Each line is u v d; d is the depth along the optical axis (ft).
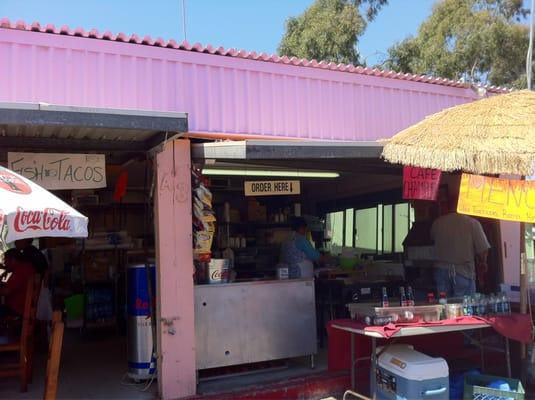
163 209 17.79
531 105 18.31
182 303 17.84
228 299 19.24
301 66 22.18
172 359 17.57
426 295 23.12
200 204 18.65
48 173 16.72
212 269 19.29
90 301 28.86
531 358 19.97
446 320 17.62
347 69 23.17
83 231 11.43
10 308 21.90
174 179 18.01
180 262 17.92
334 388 19.52
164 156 17.90
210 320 18.86
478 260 25.80
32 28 17.58
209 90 20.15
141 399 17.57
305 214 38.78
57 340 13.76
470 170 15.99
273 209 32.73
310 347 20.63
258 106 21.08
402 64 64.39
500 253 26.32
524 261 19.58
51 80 17.72
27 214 10.54
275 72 21.58
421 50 63.10
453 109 19.10
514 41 60.29
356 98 23.47
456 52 60.70
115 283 29.40
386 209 32.78
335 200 37.70
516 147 15.99
